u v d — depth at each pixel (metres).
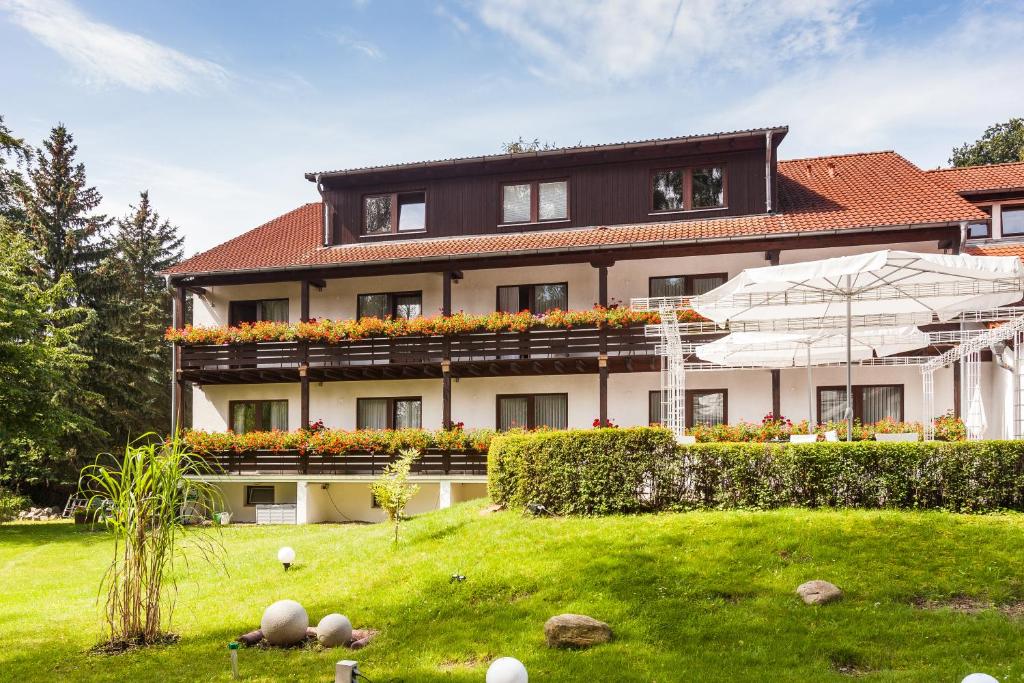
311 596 10.05
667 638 7.63
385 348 21.78
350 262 21.67
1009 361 16.23
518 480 12.84
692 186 21.91
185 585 11.30
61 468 32.50
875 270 11.69
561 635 7.65
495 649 7.73
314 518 22.05
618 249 19.98
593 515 11.91
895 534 9.56
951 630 7.32
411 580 9.90
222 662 7.73
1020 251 20.06
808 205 21.39
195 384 24.55
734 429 19.12
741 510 11.27
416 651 7.86
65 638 8.88
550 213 22.81
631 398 21.55
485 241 22.36
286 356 22.50
